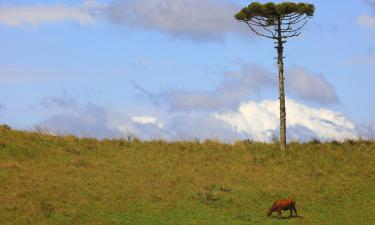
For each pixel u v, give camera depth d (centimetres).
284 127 7806
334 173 7025
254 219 5388
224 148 7875
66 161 6812
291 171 7056
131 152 7462
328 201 6081
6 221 5009
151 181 6344
